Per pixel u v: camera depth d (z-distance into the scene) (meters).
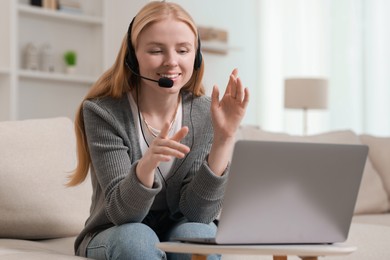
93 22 5.58
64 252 2.18
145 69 1.90
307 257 1.52
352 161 1.52
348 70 6.94
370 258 2.26
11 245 2.16
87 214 2.49
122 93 2.01
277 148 1.43
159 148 1.62
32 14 5.34
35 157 2.43
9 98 5.07
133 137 1.97
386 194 3.58
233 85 1.78
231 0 7.19
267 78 7.38
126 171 1.88
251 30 7.38
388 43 6.71
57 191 2.43
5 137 2.40
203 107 2.09
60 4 5.47
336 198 1.53
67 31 5.64
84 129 2.04
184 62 1.91
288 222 1.50
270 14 7.38
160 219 2.04
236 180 1.42
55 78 5.37
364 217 3.29
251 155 1.41
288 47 7.28
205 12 6.96
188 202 1.93
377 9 6.77
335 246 1.52
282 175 1.46
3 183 2.32
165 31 1.87
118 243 1.74
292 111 7.19
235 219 1.45
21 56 5.37
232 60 7.18
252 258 2.13
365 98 6.82
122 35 5.47
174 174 1.99
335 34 7.02
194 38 1.95
